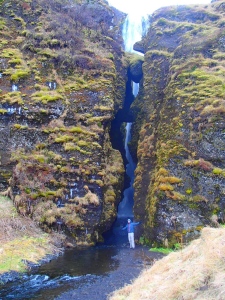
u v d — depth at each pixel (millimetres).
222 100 18031
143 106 23172
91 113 20469
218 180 16312
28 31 23109
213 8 27312
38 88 20484
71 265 13570
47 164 18203
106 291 10680
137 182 20109
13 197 17453
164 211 16609
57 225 16938
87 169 18359
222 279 7344
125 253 15570
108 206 18938
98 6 28500
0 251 13562
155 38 25625
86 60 22516
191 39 23312
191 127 18141
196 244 10391
